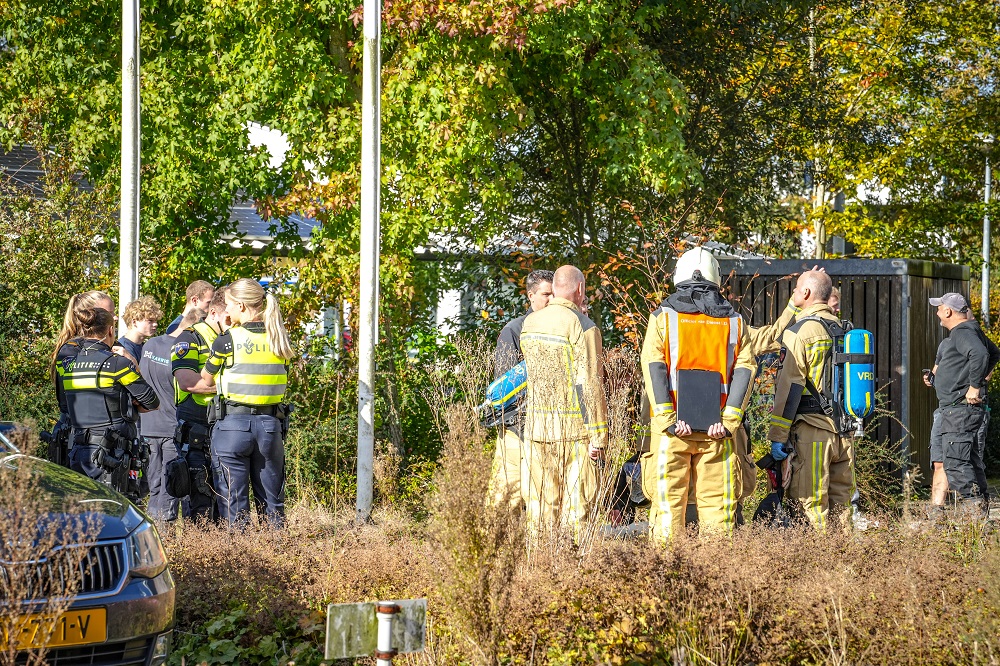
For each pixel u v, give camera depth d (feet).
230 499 42.01
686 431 36.83
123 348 46.24
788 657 28.27
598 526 35.09
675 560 30.73
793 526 36.55
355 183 63.72
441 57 61.46
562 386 36.01
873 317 67.26
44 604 23.41
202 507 43.75
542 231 76.54
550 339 37.70
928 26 122.11
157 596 27.25
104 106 68.39
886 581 30.55
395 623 21.97
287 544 38.34
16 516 22.98
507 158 77.77
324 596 34.45
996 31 125.80
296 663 30.89
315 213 64.69
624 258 66.13
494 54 61.67
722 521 37.47
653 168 65.41
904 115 128.16
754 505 50.26
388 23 59.36
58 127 71.82
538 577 30.17
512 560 26.99
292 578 35.12
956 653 27.32
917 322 68.28
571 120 76.59
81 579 24.67
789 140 86.28
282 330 42.55
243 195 72.38
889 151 107.45
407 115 62.34
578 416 36.81
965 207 134.31
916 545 32.99
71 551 24.44
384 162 62.80
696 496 38.06
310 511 46.98
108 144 68.90
